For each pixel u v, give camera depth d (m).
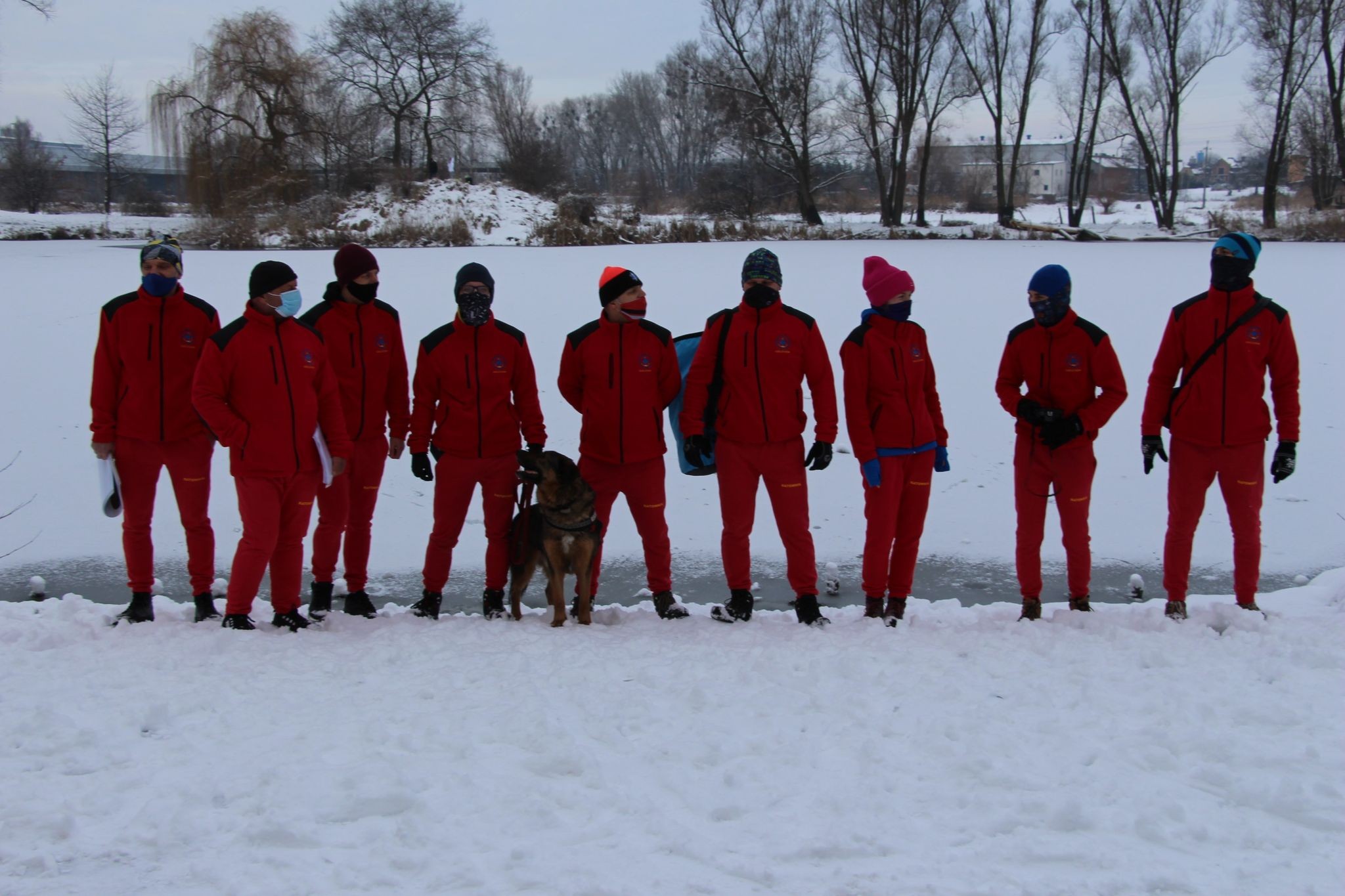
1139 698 3.74
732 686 3.93
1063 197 84.12
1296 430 4.98
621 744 3.37
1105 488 7.71
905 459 5.14
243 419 4.68
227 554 6.67
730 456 5.05
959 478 8.02
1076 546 5.11
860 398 5.01
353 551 5.47
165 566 6.48
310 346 4.82
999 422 9.09
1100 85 39.50
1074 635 4.54
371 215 35.94
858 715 3.62
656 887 2.52
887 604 5.32
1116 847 2.72
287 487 4.82
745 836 2.77
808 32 38.69
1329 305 13.05
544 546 4.98
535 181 42.19
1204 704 3.65
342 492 5.29
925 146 39.56
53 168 51.06
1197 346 4.98
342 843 2.75
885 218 39.31
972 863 2.64
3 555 6.54
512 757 3.25
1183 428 5.04
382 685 3.93
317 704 3.71
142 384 4.86
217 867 2.61
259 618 5.27
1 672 4.10
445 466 5.18
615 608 5.41
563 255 21.11
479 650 4.45
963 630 4.83
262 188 33.59
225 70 34.56
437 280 15.62
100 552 6.66
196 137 33.97
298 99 36.28
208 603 5.20
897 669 4.12
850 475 8.09
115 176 53.84
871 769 3.16
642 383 5.13
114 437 4.93
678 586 6.35
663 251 22.77
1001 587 6.26
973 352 11.06
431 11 44.00
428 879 2.56
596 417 5.16
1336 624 4.71
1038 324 5.12
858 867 2.62
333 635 4.71
